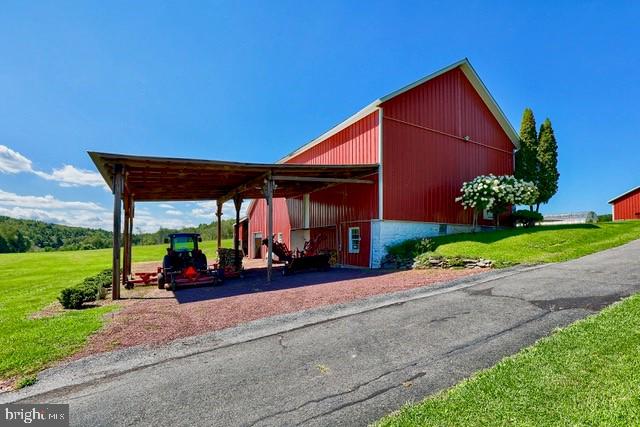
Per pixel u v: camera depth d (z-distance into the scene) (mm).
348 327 5500
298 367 4141
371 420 2971
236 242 14898
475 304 6227
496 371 3584
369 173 13484
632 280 6836
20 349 4977
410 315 5891
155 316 6789
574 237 12352
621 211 29703
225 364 4332
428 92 14984
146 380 3971
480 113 17484
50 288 12164
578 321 4844
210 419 3125
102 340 5359
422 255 11898
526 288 6980
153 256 29875
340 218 15320
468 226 16203
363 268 13609
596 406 2777
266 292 9008
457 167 15992
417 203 14219
